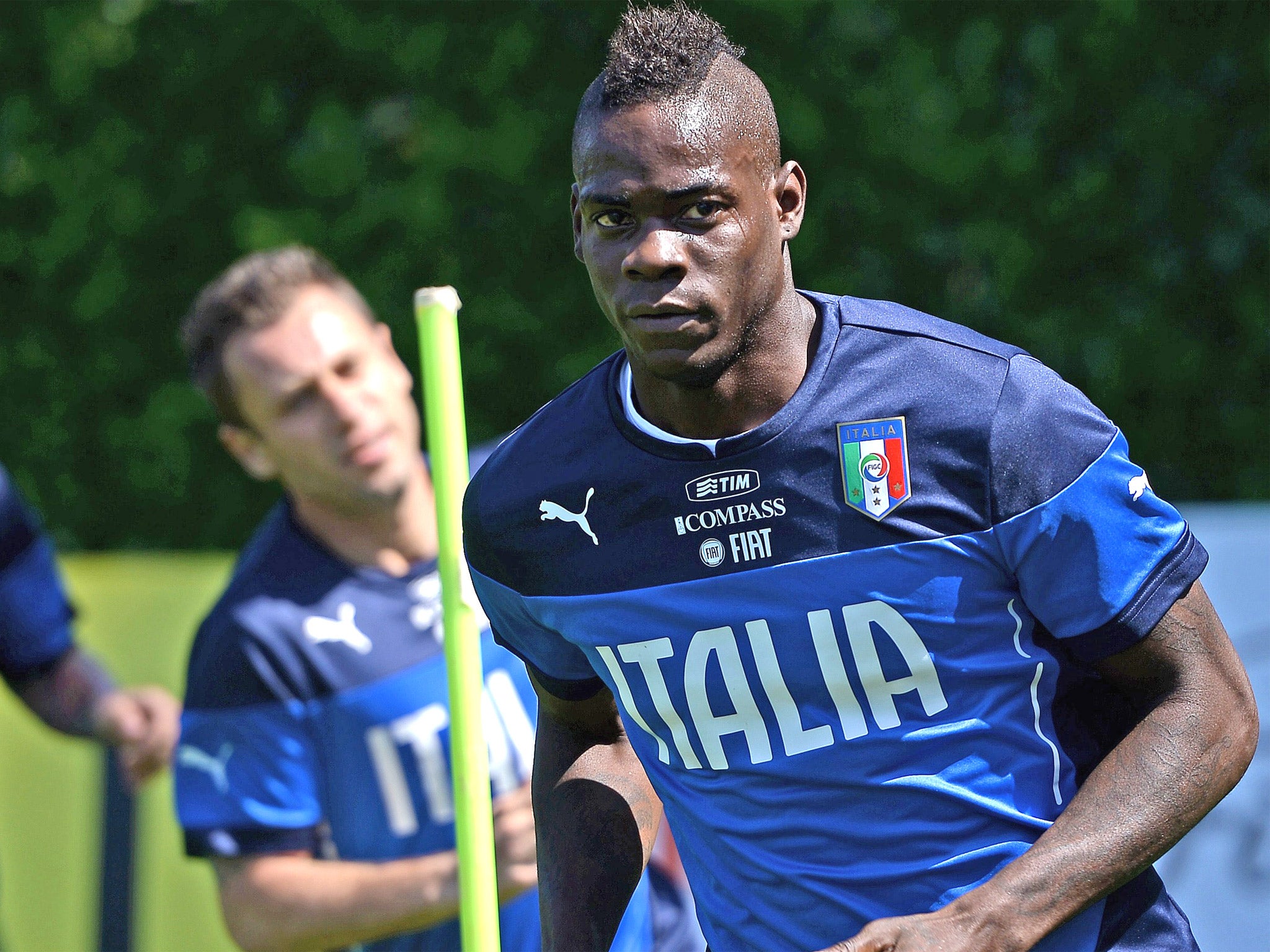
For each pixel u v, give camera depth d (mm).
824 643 6965
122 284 25750
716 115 6605
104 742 14086
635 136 6547
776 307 6906
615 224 6664
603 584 7289
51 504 25922
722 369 6770
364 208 24703
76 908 16453
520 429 7723
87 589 17141
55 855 16594
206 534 25594
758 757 7219
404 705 11266
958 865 7027
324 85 25359
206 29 25453
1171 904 7527
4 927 15453
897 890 7105
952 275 23312
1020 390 6793
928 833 7043
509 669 11258
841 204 23234
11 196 25938
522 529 7469
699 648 7148
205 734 11328
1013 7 22766
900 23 23094
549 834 8195
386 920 10922
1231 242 22391
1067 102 22594
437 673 11359
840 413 6895
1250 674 14703
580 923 7797
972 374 6852
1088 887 6551
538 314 24406
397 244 24703
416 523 11664
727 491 7004
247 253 25016
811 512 6910
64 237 25781
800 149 22984
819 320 7246
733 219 6645
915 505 6797
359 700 11211
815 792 7164
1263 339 22438
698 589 7082
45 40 25703
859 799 7113
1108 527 6730
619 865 7965
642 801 8227
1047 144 22766
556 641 7859
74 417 25969
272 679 11227
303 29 25078
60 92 25734
